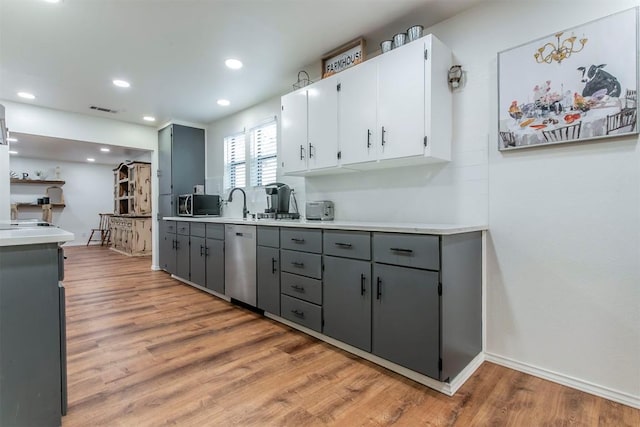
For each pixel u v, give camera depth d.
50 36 2.38
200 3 2.03
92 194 8.78
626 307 1.59
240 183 4.35
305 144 2.81
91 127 4.38
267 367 1.93
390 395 1.65
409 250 1.76
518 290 1.93
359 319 2.02
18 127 3.79
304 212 3.37
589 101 1.66
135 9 2.07
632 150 1.57
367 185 2.76
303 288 2.42
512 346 1.95
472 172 2.12
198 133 4.91
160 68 2.95
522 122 1.89
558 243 1.79
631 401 1.56
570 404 1.58
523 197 1.91
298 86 3.27
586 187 1.70
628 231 1.58
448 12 2.17
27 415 1.30
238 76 3.14
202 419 1.45
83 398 1.60
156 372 1.86
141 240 6.71
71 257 6.39
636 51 1.53
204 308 3.09
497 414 1.50
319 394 1.65
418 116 2.05
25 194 7.87
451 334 1.70
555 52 1.77
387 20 2.25
